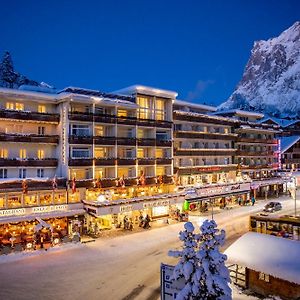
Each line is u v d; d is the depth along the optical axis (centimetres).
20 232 4103
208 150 6806
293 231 3153
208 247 1727
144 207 5028
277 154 9012
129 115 5419
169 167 5872
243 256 2736
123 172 5303
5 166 4184
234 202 7150
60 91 5194
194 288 1669
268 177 8381
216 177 7038
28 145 4506
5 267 3191
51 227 3878
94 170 4806
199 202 6388
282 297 2641
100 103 4891
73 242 3994
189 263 1703
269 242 2841
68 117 4566
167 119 5922
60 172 4638
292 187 8369
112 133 5109
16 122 4409
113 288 2759
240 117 8638
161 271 1962
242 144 7938
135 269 3192
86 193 4691
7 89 4244
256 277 2797
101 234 4484
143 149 5609
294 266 2508
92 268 3206
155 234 4512
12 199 4128
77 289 2730
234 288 2855
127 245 3994
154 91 5616
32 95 4444
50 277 2967
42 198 4347
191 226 1755
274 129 9144
